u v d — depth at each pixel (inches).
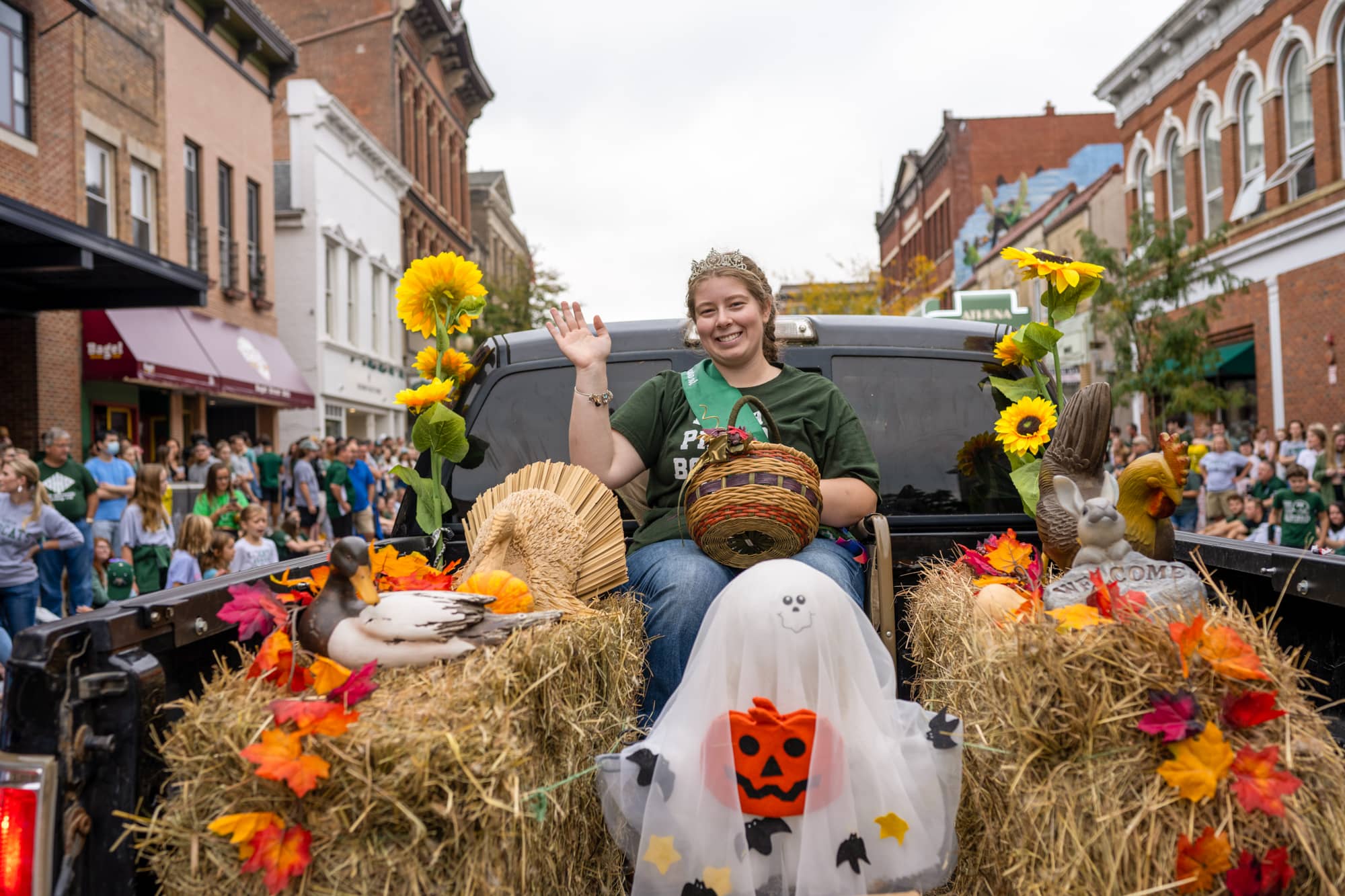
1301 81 729.6
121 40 611.2
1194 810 64.1
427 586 84.8
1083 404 87.0
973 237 1617.9
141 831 66.2
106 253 405.4
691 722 76.3
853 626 76.7
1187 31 847.1
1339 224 662.5
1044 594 81.0
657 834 73.3
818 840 72.1
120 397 610.5
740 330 107.6
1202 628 67.6
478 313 117.5
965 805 82.5
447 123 1497.3
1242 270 780.0
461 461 126.7
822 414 109.2
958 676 83.8
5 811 61.7
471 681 66.8
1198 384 666.2
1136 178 984.3
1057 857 67.1
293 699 65.4
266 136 848.9
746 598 75.4
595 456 106.6
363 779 60.1
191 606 76.3
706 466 94.1
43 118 526.6
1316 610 90.7
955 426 129.6
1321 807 65.2
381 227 1162.6
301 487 564.7
